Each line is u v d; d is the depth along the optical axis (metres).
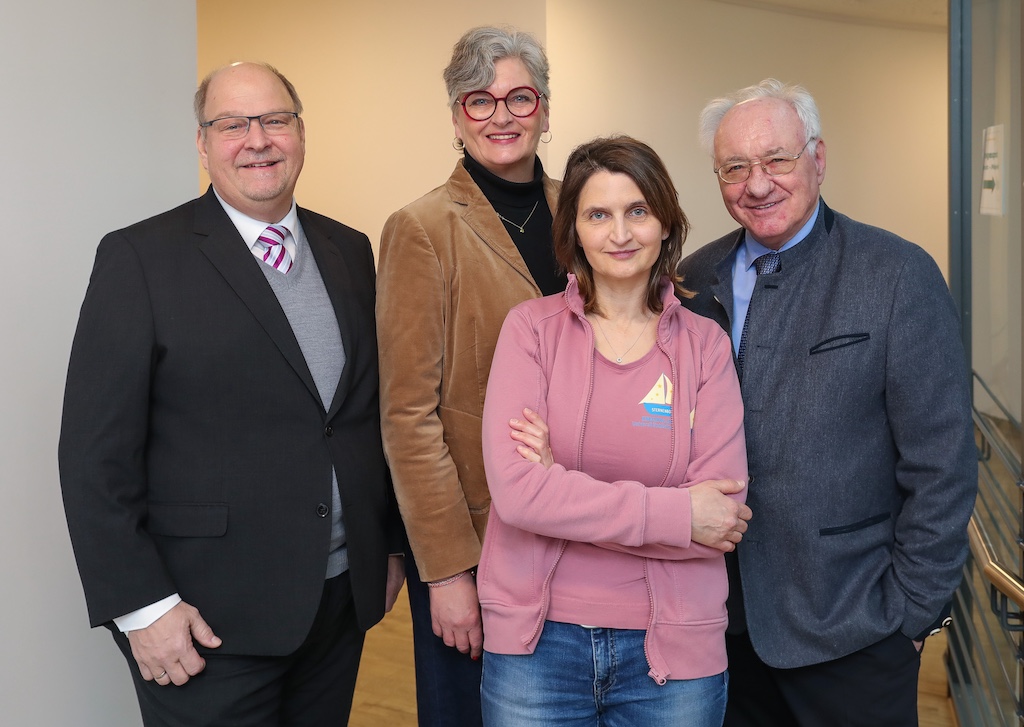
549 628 1.63
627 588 1.61
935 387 1.73
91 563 1.61
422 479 1.88
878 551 1.81
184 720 1.73
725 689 1.68
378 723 3.14
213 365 1.72
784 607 1.82
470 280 1.94
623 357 1.71
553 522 1.54
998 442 2.62
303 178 6.49
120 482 1.64
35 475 2.04
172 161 2.43
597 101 6.34
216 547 1.72
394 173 6.03
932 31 8.66
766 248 1.94
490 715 1.68
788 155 1.79
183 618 1.68
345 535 1.87
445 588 1.90
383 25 5.98
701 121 1.98
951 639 3.19
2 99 1.96
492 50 1.91
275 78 1.86
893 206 8.66
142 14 2.32
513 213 2.04
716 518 1.56
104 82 2.21
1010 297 2.47
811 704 1.86
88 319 1.66
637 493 1.54
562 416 1.66
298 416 1.79
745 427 1.85
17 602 2.00
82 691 2.15
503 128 1.95
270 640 1.75
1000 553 2.63
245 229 1.85
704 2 7.15
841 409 1.77
